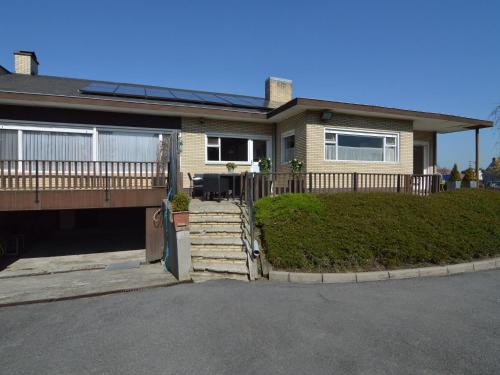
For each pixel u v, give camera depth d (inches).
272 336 130.6
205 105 466.0
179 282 205.2
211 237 265.4
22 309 163.5
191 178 411.8
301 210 276.8
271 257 226.4
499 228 286.0
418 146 560.4
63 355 117.3
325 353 117.5
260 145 478.0
